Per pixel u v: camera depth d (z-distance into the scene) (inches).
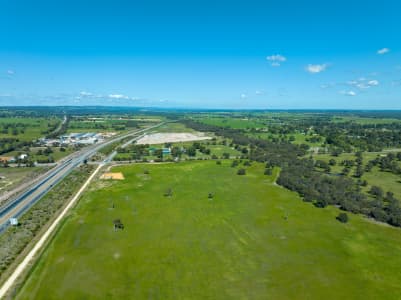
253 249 2224.4
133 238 2380.7
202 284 1772.9
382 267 1989.4
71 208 3061.0
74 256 2075.5
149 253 2138.3
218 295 1672.0
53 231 2487.7
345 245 2305.6
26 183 3998.5
